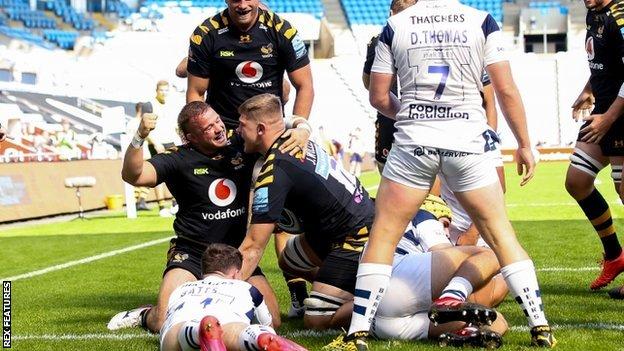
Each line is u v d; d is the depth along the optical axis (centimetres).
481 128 748
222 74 983
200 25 985
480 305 738
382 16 6838
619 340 790
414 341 803
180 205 931
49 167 2697
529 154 759
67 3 6538
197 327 666
